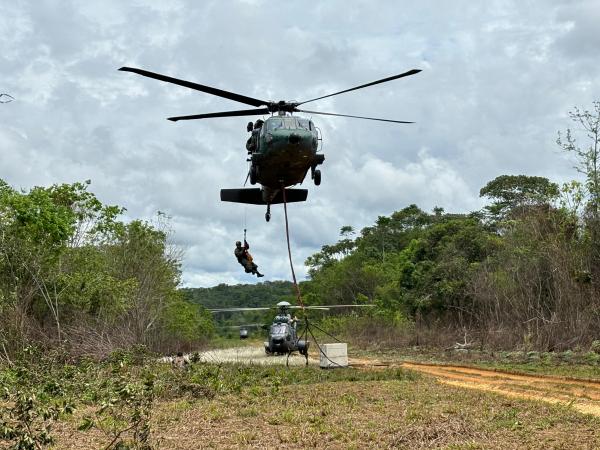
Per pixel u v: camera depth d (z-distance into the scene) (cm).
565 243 2428
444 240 3956
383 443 855
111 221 2638
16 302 2038
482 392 1322
